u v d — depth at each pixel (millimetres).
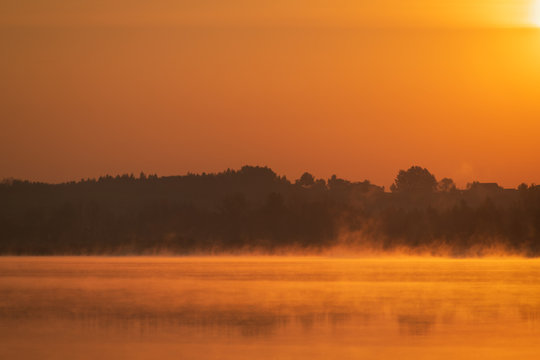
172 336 65750
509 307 84500
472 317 76438
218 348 59781
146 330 69000
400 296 97750
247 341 62969
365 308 84375
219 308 84812
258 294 101375
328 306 86375
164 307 86000
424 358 55031
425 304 87938
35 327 71188
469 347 59156
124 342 62750
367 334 66062
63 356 57000
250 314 79562
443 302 90000
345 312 80938
